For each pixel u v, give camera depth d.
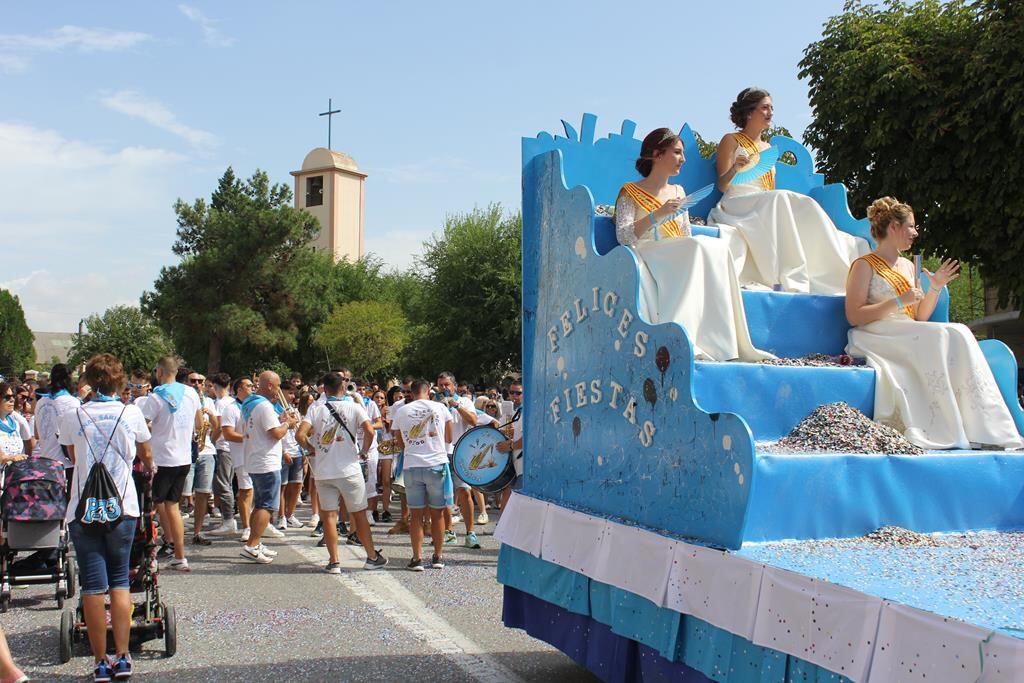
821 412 4.07
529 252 5.23
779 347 4.66
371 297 55.22
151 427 8.82
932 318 5.04
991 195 11.91
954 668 2.27
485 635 6.21
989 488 3.88
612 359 4.15
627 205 4.81
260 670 5.41
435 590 7.89
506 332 38.09
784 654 2.87
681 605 3.37
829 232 5.21
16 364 60.94
